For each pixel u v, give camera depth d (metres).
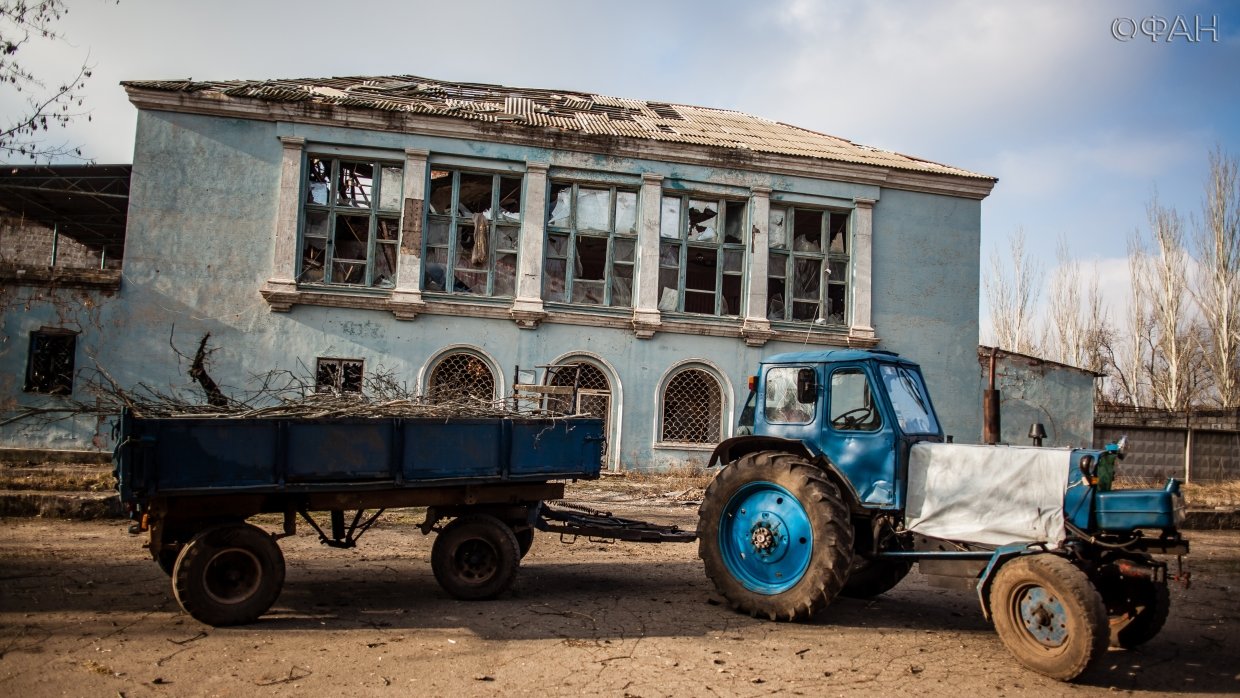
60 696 4.56
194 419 6.14
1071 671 5.30
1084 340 37.75
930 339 19.38
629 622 6.59
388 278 17.55
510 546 7.19
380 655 5.50
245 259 16.59
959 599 8.07
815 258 19.38
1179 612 7.55
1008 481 6.26
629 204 18.56
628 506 13.45
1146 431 20.55
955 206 19.80
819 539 6.64
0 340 15.62
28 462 15.37
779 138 20.75
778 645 6.09
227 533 6.13
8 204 18.98
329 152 17.09
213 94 16.45
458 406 7.56
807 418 7.50
